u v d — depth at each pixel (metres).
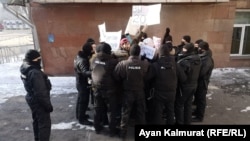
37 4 7.46
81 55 4.45
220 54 8.38
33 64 3.48
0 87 6.94
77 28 7.73
